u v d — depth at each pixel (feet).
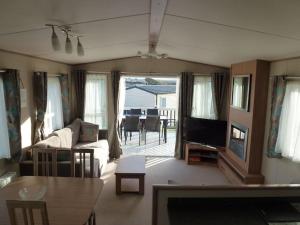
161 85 32.04
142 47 16.22
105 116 20.81
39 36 10.00
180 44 13.58
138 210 12.16
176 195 4.93
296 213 4.89
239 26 8.00
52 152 10.23
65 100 18.60
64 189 8.39
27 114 14.02
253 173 14.53
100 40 12.35
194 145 19.33
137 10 7.82
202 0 6.27
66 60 17.97
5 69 11.80
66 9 7.02
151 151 22.00
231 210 4.92
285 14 6.16
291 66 12.03
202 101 20.45
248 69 14.88
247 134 14.75
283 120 12.53
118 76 20.12
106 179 15.84
